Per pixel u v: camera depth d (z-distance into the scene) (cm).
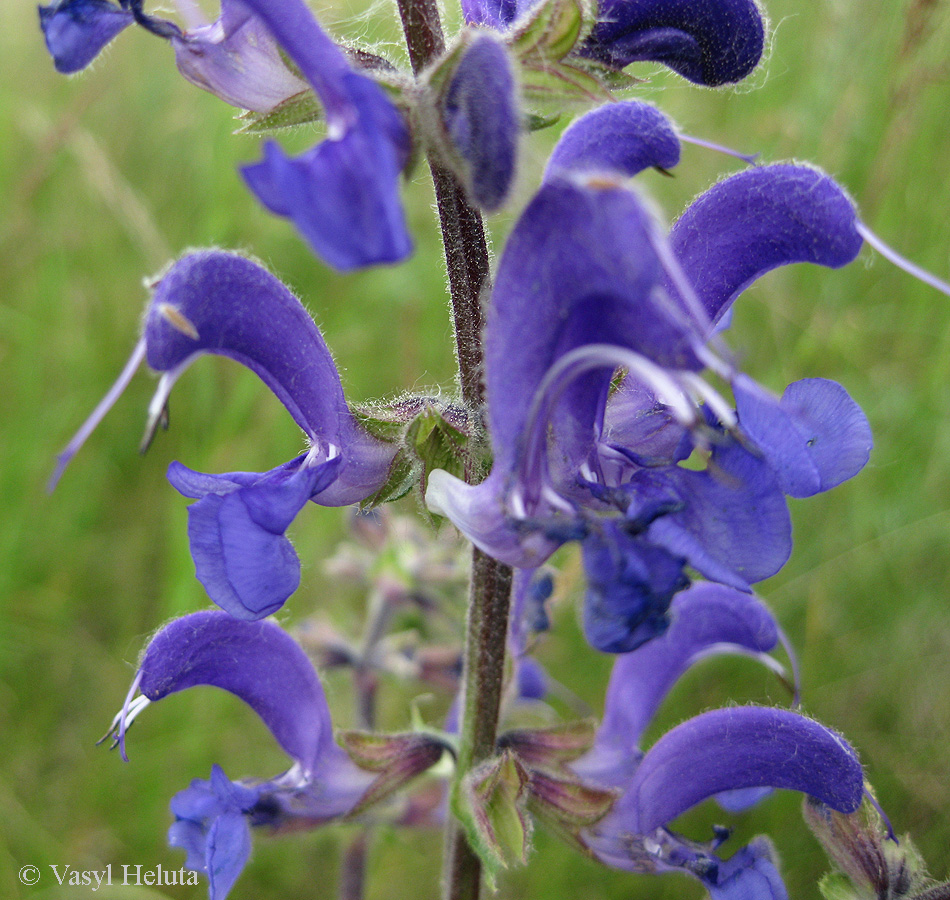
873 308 27
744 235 15
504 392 14
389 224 12
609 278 13
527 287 14
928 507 26
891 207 27
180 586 26
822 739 16
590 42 16
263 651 17
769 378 28
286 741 17
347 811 17
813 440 15
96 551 28
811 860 24
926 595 26
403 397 16
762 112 29
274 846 26
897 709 25
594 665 28
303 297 30
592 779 17
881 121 26
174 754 25
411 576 26
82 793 25
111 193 28
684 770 16
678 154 15
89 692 26
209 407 29
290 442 28
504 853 16
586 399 14
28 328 29
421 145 14
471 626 17
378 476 16
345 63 14
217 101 30
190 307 15
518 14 16
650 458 14
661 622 13
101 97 32
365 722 26
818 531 27
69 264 30
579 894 25
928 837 23
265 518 15
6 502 27
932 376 27
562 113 15
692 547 13
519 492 14
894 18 26
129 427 29
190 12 15
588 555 13
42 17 15
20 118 31
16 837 24
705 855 16
